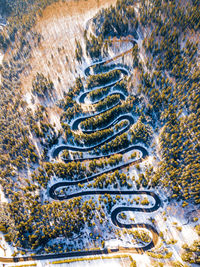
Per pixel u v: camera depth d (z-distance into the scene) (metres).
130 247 58.84
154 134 80.19
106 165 73.62
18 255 59.81
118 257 57.34
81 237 60.81
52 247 59.66
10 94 97.50
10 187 70.69
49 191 70.38
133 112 86.31
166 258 55.06
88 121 82.31
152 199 66.31
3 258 59.72
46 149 78.50
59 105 92.06
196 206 62.31
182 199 63.84
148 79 90.88
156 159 73.94
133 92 92.50
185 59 94.12
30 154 75.56
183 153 71.12
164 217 62.47
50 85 96.38
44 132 82.94
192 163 67.38
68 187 70.75
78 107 89.12
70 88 96.88
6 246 60.84
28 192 69.44
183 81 87.25
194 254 53.88
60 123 86.25
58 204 64.44
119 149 77.94
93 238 60.56
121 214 63.19
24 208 65.38
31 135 82.69
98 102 93.31
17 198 67.75
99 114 89.00
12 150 76.50
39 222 61.72
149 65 96.12
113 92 95.38
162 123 81.81
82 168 71.12
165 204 64.81
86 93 96.94
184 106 82.88
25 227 60.47
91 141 78.81
